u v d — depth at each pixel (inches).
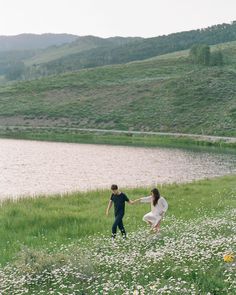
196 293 397.1
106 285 420.8
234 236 587.5
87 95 7022.6
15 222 847.7
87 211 990.4
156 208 733.9
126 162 2618.1
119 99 6569.9
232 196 1198.9
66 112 6240.2
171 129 5191.9
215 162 2721.5
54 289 426.9
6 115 6156.5
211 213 897.5
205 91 6166.3
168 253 524.4
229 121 5024.6
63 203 1123.3
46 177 1905.8
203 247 549.0
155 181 1865.2
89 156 2935.5
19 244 672.4
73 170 2180.1
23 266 494.0
